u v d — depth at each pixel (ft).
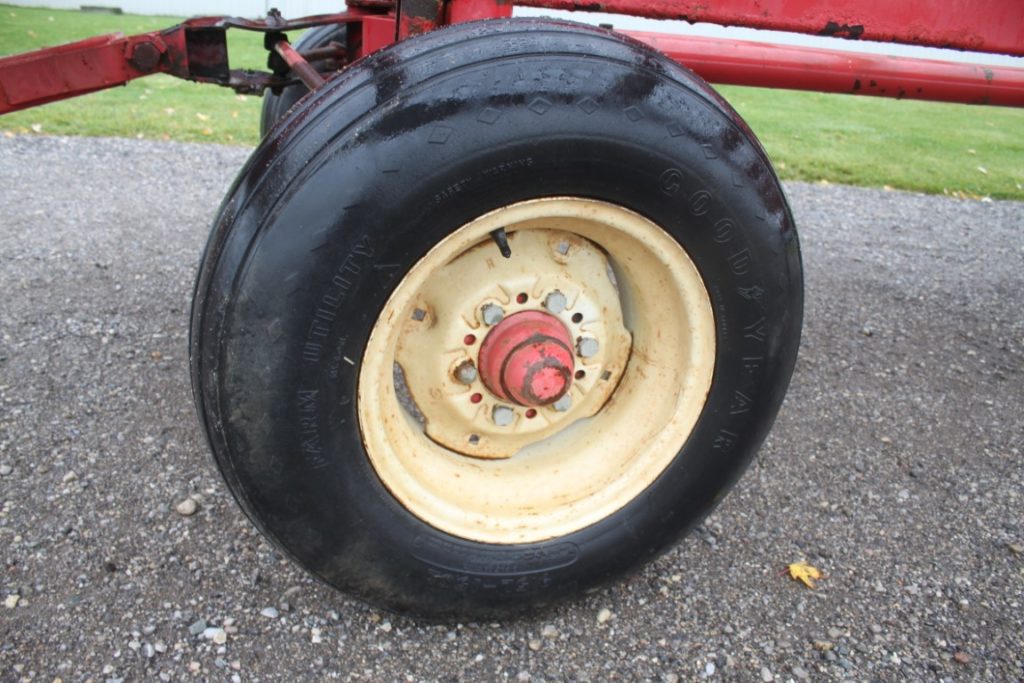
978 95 11.76
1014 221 22.39
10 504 8.39
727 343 6.81
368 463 6.29
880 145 30.68
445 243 5.83
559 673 6.97
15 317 12.11
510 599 7.07
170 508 8.51
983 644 7.55
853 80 11.53
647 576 8.09
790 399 11.62
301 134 5.61
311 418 5.89
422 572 6.72
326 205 5.44
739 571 8.25
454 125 5.52
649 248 6.40
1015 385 12.53
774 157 27.32
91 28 38.50
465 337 6.64
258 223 5.51
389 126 5.46
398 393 10.78
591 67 5.74
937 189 25.29
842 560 8.51
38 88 7.66
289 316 5.57
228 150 22.57
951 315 15.03
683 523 7.41
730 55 11.16
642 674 7.00
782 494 9.50
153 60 7.94
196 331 5.84
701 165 6.07
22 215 16.33
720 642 7.38
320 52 10.50
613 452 7.30
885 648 7.42
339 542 6.37
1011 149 31.91
